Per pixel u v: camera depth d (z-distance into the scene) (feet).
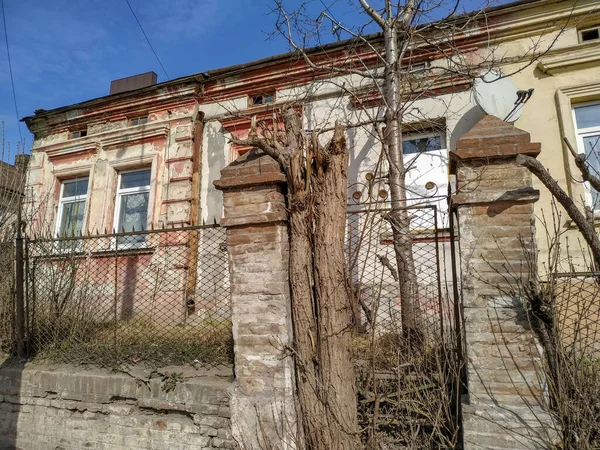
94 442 11.63
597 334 9.63
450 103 20.61
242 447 9.61
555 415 8.11
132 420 11.31
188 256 20.49
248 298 10.07
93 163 27.81
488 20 20.42
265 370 9.71
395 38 17.62
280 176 10.02
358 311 10.50
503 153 8.93
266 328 9.82
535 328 8.50
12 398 12.98
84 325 15.40
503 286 8.65
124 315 18.21
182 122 25.68
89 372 12.39
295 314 9.66
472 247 8.93
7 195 20.84
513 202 8.86
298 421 9.30
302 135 10.32
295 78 23.86
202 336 14.32
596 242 8.43
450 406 9.32
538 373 8.28
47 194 26.04
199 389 10.64
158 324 16.43
